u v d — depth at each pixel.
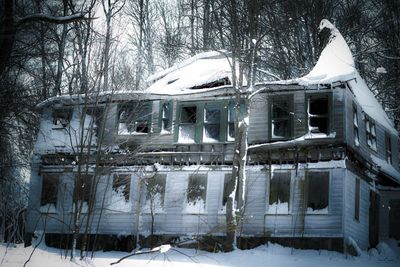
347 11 38.00
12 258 15.27
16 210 30.94
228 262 20.02
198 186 25.45
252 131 25.34
